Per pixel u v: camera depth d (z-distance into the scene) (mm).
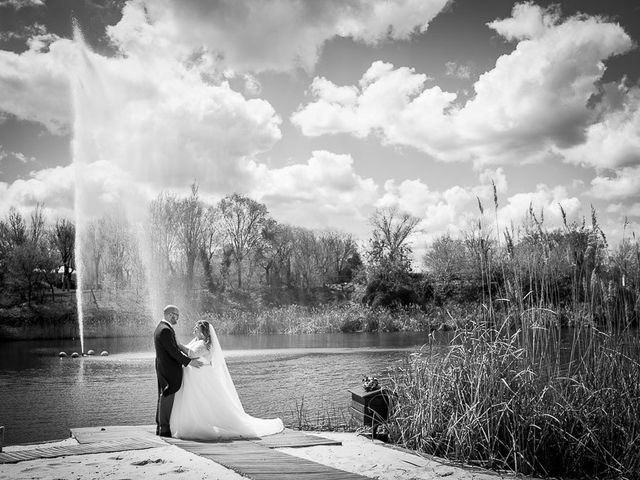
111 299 52500
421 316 45344
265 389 15648
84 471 6031
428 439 7715
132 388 15992
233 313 53812
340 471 5996
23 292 48969
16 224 56438
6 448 7754
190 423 8297
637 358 7805
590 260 8109
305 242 73688
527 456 7109
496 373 7574
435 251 55469
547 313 8008
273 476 5734
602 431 7414
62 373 19375
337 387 16016
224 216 68750
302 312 49156
